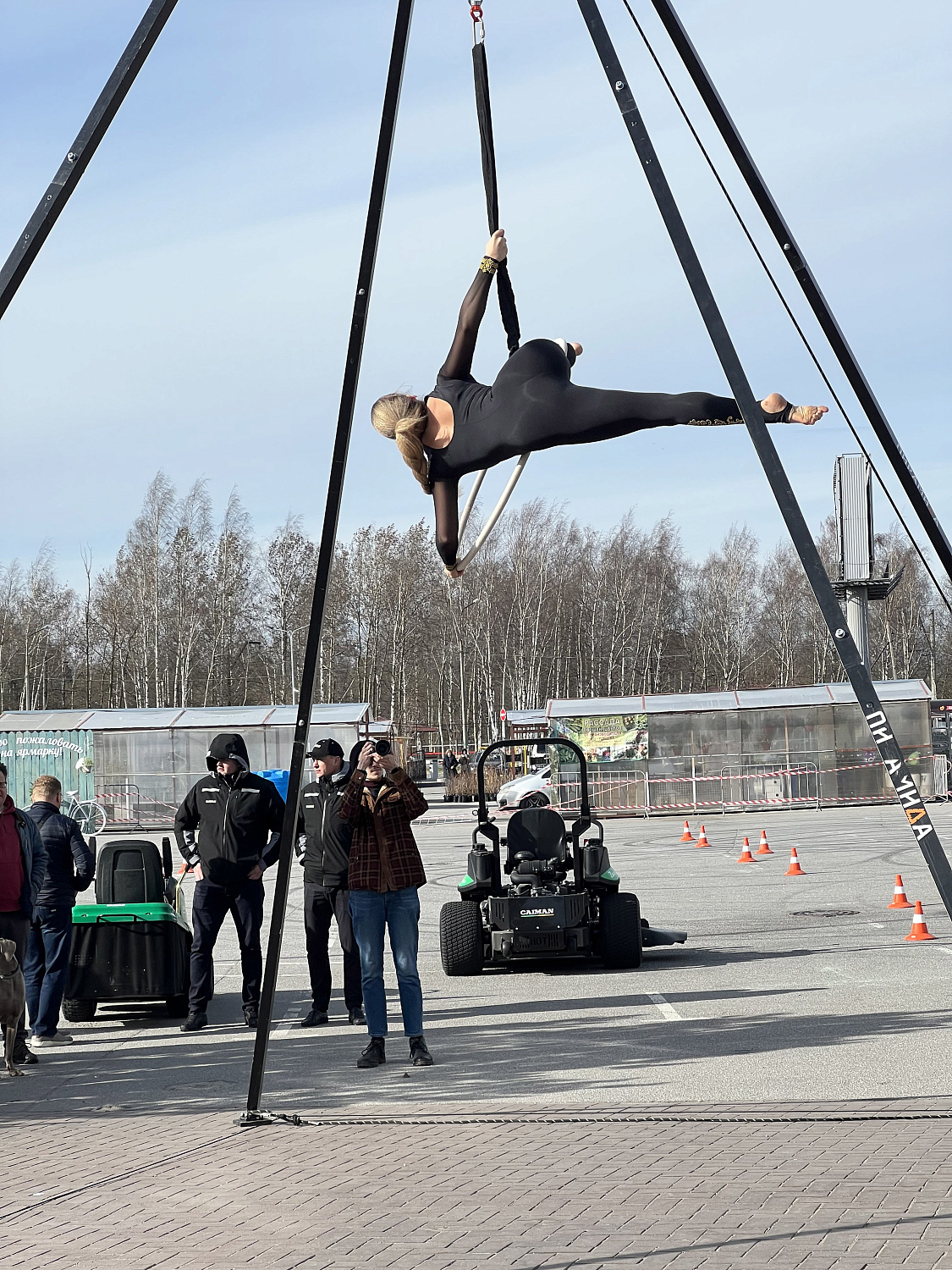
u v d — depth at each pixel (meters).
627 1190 4.45
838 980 10.11
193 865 9.52
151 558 62.88
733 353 4.64
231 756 9.41
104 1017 10.06
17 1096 7.15
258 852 9.39
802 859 20.75
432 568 68.81
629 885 17.89
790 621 71.12
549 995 9.98
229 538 65.25
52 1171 5.15
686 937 12.50
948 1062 7.07
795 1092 6.45
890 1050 7.46
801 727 33.25
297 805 5.93
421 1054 7.54
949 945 11.70
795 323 5.21
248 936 9.39
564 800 33.53
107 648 69.12
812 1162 4.72
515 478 4.45
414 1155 5.12
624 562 70.88
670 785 33.28
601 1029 8.50
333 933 14.75
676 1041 7.97
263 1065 5.91
